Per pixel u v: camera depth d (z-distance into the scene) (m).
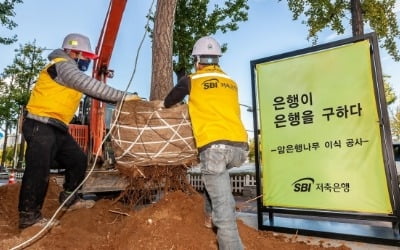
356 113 4.00
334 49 4.20
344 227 4.30
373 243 3.70
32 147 3.30
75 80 3.14
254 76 4.83
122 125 2.97
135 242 2.97
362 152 3.92
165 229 3.07
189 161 3.28
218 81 2.88
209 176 2.64
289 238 3.95
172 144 2.99
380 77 3.89
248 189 10.58
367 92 3.95
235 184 11.57
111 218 4.00
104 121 7.62
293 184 4.32
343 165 4.02
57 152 3.73
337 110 4.12
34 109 3.39
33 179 3.28
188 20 13.26
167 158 3.10
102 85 3.13
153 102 3.01
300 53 4.43
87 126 7.69
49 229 3.34
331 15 12.97
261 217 4.47
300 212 4.22
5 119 23.45
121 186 5.10
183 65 12.75
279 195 4.39
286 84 4.51
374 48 3.96
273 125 4.55
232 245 2.49
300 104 4.38
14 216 4.00
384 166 3.79
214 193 2.61
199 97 2.81
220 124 2.70
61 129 3.48
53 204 4.35
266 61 4.71
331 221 4.77
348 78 4.08
